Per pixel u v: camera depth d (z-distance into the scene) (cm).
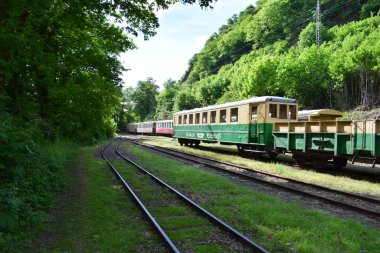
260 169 1426
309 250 505
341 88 4131
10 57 701
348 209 772
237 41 10812
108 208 763
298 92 4269
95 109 1511
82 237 575
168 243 521
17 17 689
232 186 1014
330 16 8138
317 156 1410
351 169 1463
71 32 1276
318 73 4200
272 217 670
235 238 565
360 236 581
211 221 665
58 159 1124
